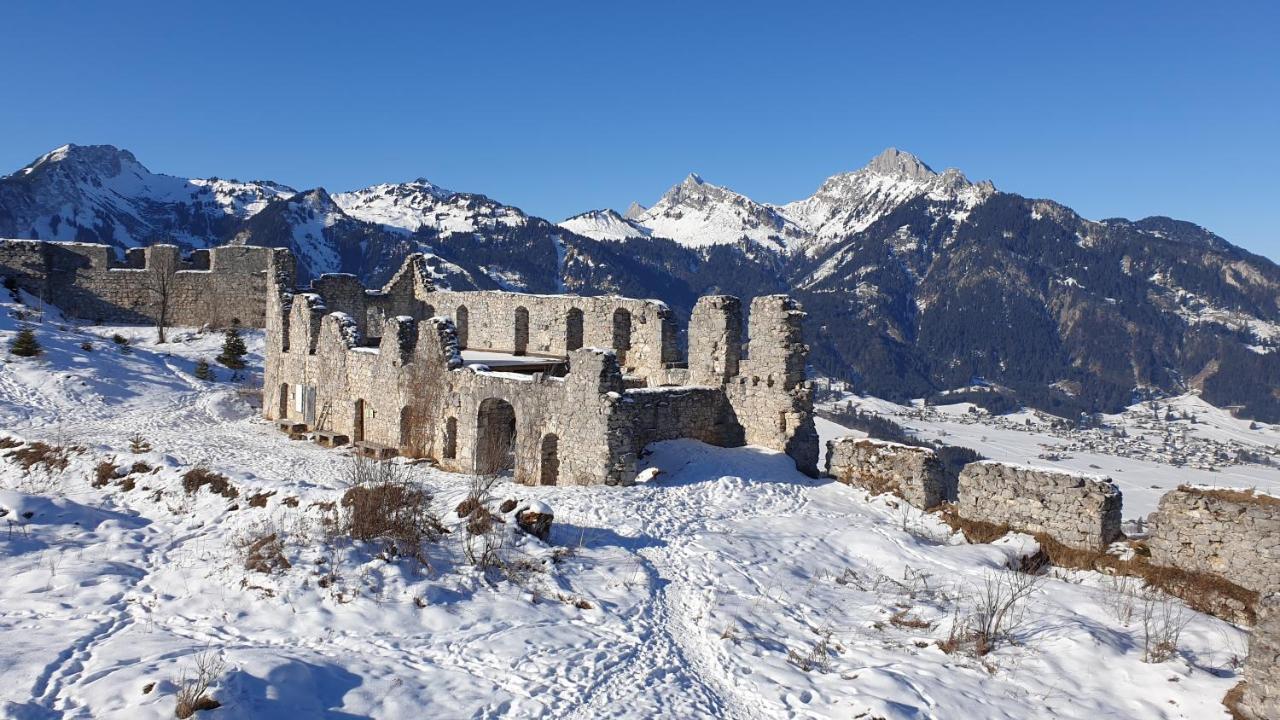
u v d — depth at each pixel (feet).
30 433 127.34
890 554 76.89
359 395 133.49
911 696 49.08
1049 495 80.53
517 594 60.85
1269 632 46.47
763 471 99.76
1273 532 65.26
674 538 77.51
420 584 59.52
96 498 86.69
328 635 52.31
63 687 42.19
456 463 113.80
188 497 82.99
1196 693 49.60
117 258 232.94
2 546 64.80
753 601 64.64
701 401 110.93
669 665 52.70
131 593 57.72
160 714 39.06
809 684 51.16
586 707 46.32
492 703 45.62
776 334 107.55
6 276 215.72
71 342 183.83
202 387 179.11
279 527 69.36
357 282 180.96
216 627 52.49
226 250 224.94
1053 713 48.19
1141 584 70.28
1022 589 65.77
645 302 128.47
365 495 69.51
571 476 96.84
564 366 128.16
